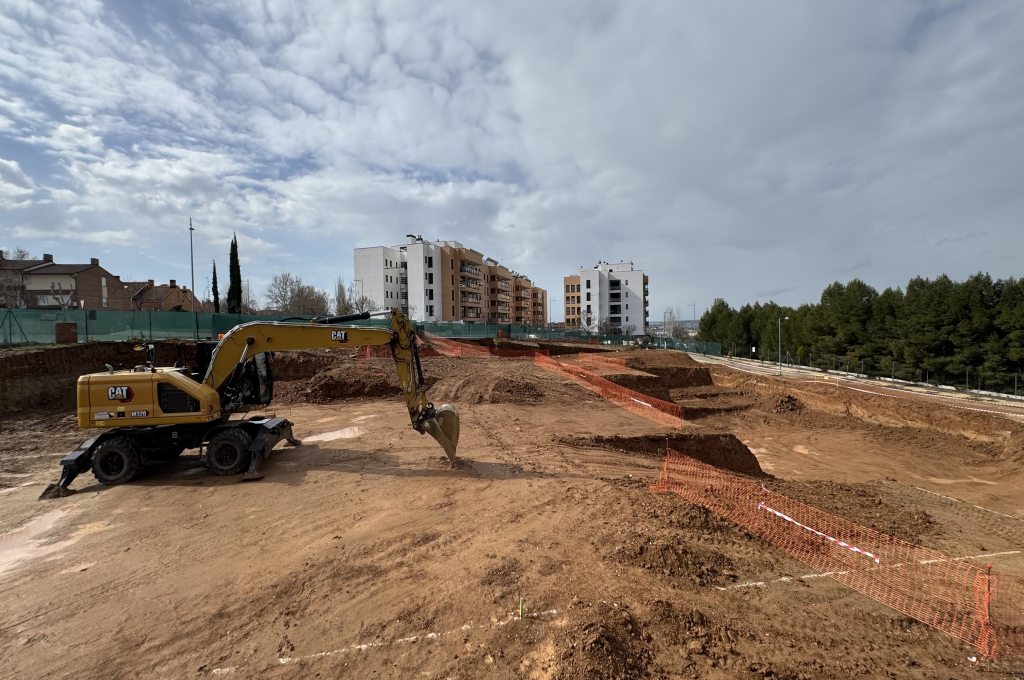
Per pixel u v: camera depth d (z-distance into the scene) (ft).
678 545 19.47
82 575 20.16
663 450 46.03
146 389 31.17
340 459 36.17
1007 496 48.88
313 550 21.48
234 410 35.22
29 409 57.52
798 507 27.40
